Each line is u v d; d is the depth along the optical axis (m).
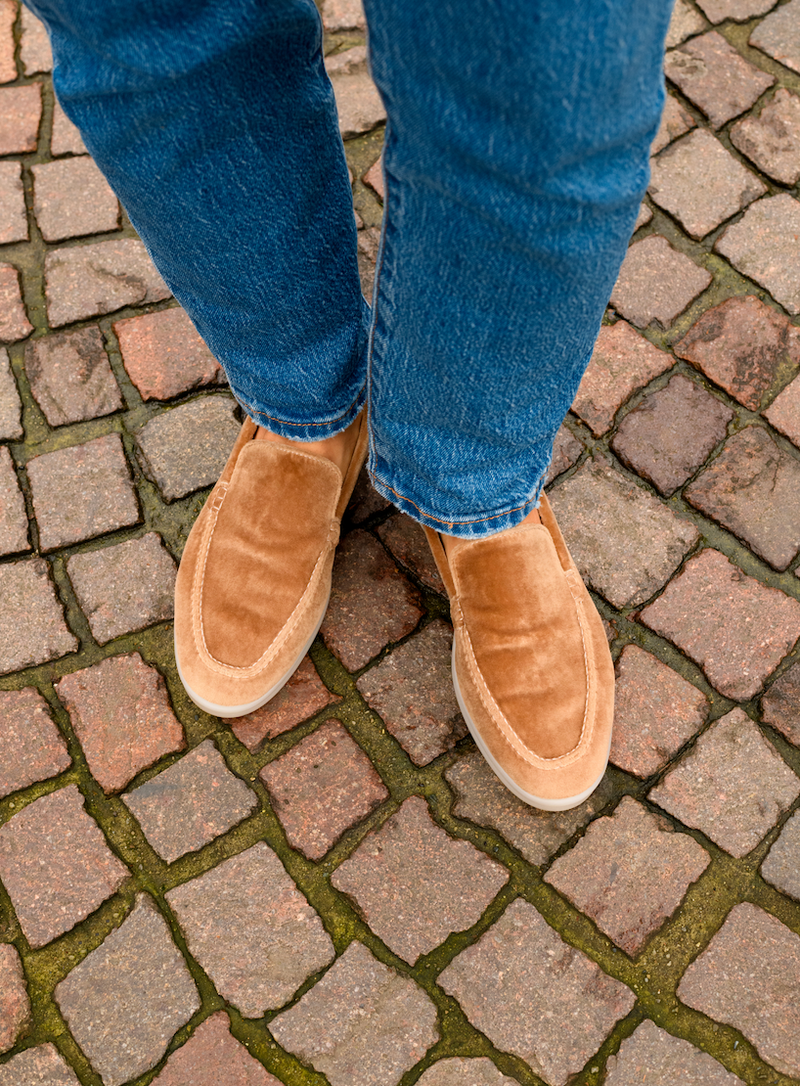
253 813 1.51
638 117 0.73
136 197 1.01
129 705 1.58
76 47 0.85
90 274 1.99
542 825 1.49
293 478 1.46
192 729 1.57
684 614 1.65
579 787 1.39
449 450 1.18
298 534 1.47
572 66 0.64
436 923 1.43
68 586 1.68
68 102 0.90
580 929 1.43
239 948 1.42
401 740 1.56
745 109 2.15
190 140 0.93
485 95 0.67
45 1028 1.38
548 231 0.78
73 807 1.51
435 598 1.67
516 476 1.28
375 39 0.70
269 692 1.49
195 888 1.46
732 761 1.54
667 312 1.93
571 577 1.49
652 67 0.71
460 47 0.65
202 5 0.80
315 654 1.63
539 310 0.89
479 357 0.97
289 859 1.48
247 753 1.55
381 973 1.40
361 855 1.48
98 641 1.64
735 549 1.71
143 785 1.53
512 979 1.40
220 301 1.17
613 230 0.82
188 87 0.87
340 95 2.20
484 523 1.36
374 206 2.08
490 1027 1.37
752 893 1.45
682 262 1.98
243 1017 1.38
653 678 1.60
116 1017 1.38
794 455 1.79
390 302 0.99
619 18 0.63
